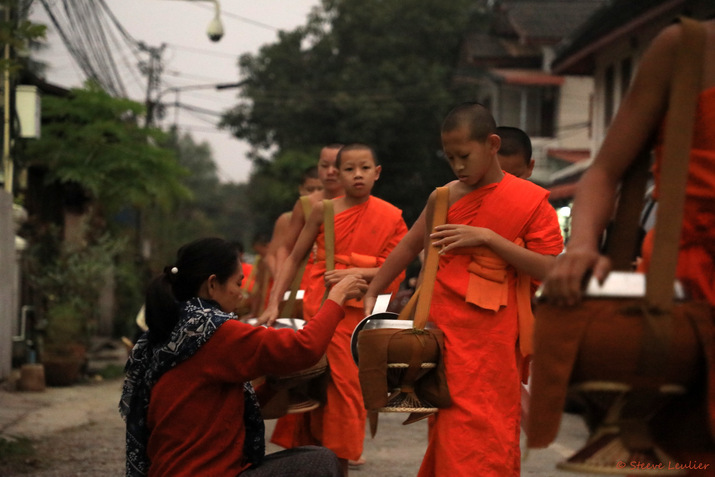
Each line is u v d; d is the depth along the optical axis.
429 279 3.71
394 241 5.24
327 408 4.91
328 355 4.92
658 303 1.85
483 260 3.68
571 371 1.89
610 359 1.87
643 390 1.88
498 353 3.67
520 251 3.60
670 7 15.24
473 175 3.69
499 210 3.71
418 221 4.16
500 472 3.58
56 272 12.18
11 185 12.38
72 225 17.08
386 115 30.00
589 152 25.22
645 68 1.98
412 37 32.97
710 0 14.10
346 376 4.91
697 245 1.93
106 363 14.58
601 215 1.99
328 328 3.48
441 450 3.61
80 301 11.90
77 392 10.54
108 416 8.61
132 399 3.41
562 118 28.61
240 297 3.51
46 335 11.37
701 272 1.92
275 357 3.31
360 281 3.63
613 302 1.87
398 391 3.69
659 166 2.00
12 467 6.10
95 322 12.56
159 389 3.32
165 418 3.30
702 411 1.88
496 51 30.97
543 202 3.75
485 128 3.66
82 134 13.82
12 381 11.02
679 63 1.91
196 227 35.38
